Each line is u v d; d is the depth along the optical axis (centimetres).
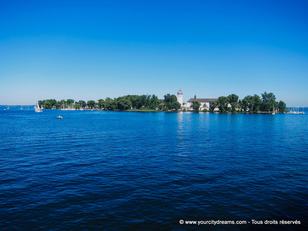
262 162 3000
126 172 2527
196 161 3042
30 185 2112
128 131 6600
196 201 1789
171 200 1803
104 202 1762
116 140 4850
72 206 1697
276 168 2717
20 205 1708
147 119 12500
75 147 4012
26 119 12356
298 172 2562
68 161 3002
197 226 1451
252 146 4181
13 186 2086
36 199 1811
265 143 4531
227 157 3288
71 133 6066
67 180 2255
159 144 4359
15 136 5428
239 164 2897
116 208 1669
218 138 5216
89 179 2286
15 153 3484
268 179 2314
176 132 6394
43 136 5447
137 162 2972
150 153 3531
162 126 8275
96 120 11612
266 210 1661
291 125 8925
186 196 1880
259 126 8431
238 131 6719
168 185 2127
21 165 2792
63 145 4212
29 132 6259
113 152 3591
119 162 2966
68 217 1543
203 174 2467
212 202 1775
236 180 2278
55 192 1952
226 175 2436
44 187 2064
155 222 1489
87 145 4219
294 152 3653
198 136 5547
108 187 2070
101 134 5875
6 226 1431
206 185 2133
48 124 9031
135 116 15900
